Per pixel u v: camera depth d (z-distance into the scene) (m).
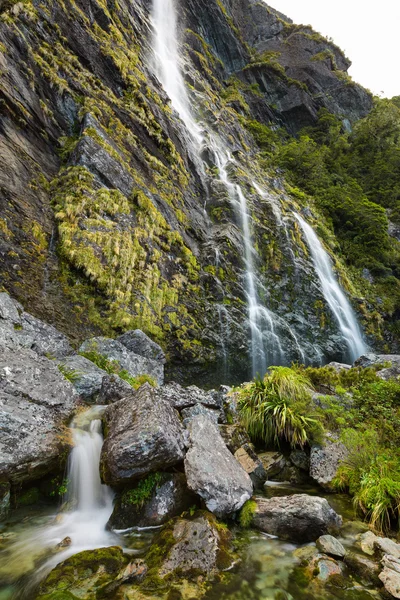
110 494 4.71
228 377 12.81
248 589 3.27
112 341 8.44
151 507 4.25
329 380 8.61
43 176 10.84
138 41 23.67
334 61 55.72
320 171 33.25
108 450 4.45
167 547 3.58
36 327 7.11
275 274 18.48
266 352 14.85
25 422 4.42
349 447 5.87
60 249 9.54
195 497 4.43
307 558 3.77
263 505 4.53
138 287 10.66
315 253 22.03
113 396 6.20
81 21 16.38
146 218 12.34
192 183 18.80
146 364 8.68
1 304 6.72
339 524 4.41
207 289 13.96
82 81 14.26
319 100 47.53
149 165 15.33
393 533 4.37
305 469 6.08
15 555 3.62
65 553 3.71
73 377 6.25
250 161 28.12
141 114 16.50
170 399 5.94
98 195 11.05
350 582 3.45
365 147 42.44
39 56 12.98
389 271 27.45
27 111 11.38
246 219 19.33
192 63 35.00
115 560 3.43
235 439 5.73
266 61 46.94
